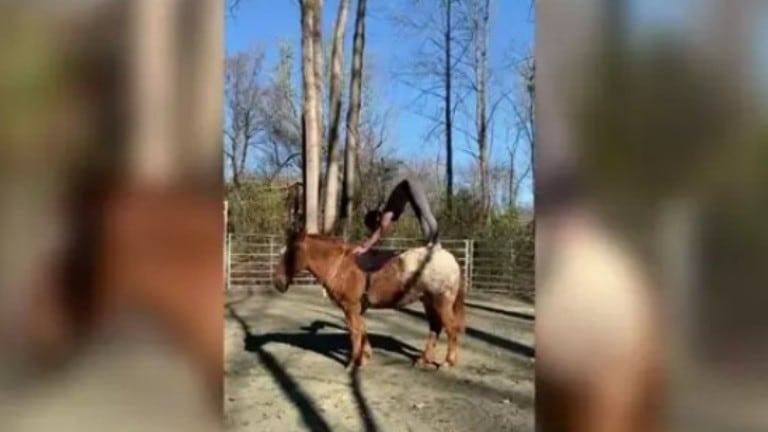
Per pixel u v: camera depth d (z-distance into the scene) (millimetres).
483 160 18797
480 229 15070
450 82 20484
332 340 7824
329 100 14492
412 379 5812
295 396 5078
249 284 14617
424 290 6371
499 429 4117
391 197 6734
